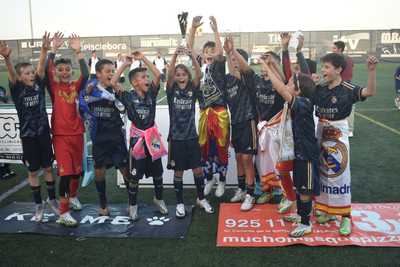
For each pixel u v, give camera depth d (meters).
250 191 4.55
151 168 4.39
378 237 3.79
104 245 3.79
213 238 3.88
